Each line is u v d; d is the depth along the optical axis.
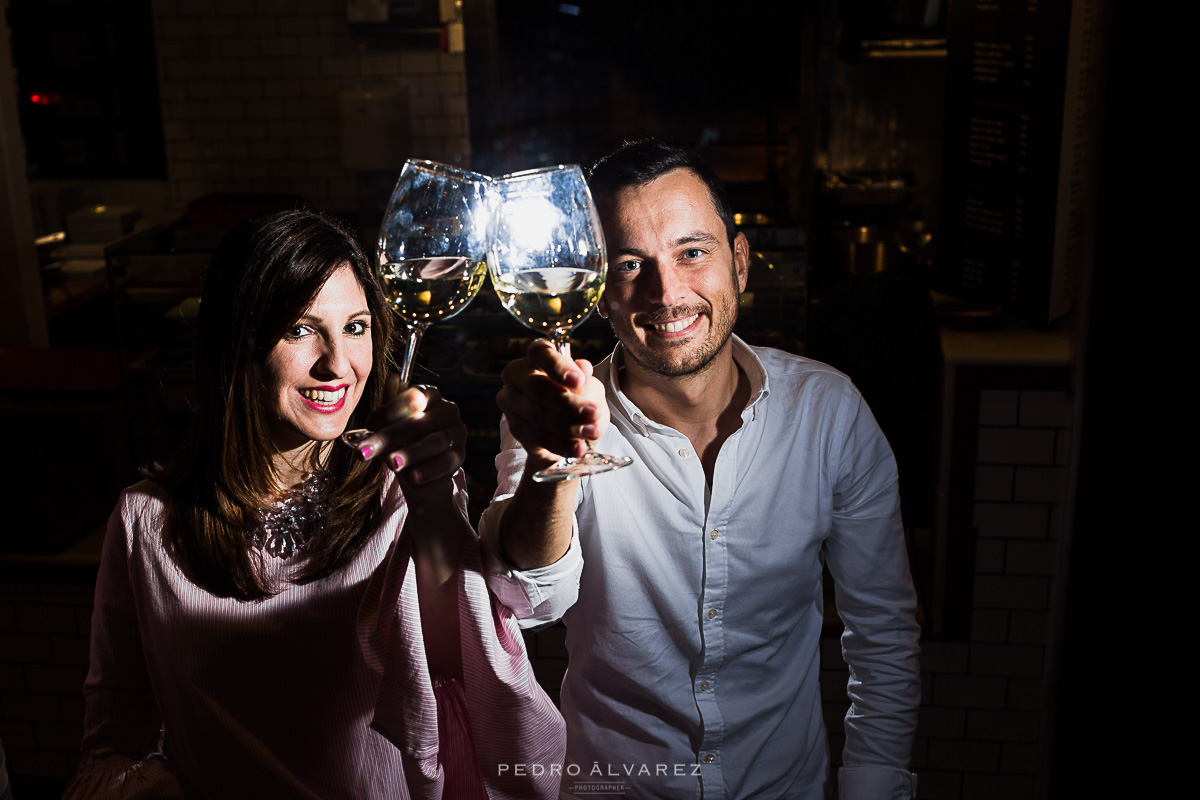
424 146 6.09
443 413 1.03
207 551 1.32
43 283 4.91
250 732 1.34
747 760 1.57
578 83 5.29
